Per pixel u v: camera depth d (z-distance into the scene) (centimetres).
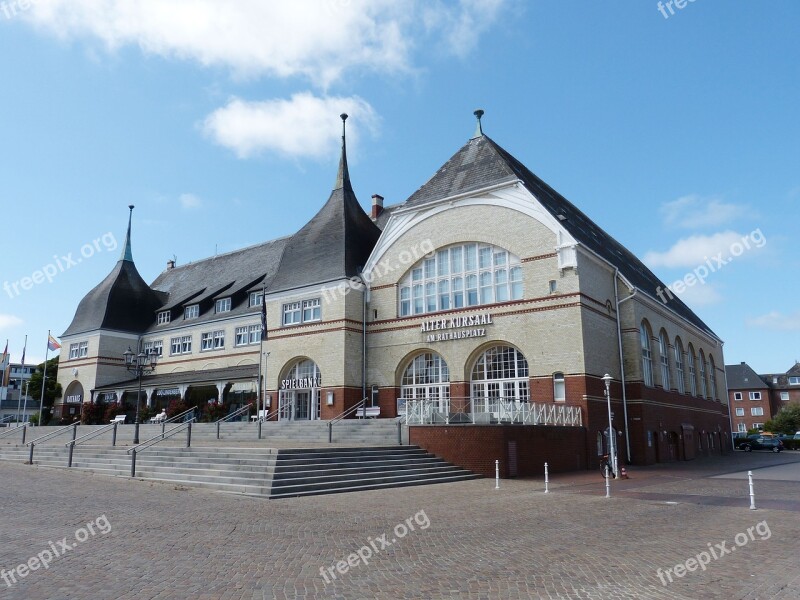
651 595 774
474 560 952
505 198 3094
